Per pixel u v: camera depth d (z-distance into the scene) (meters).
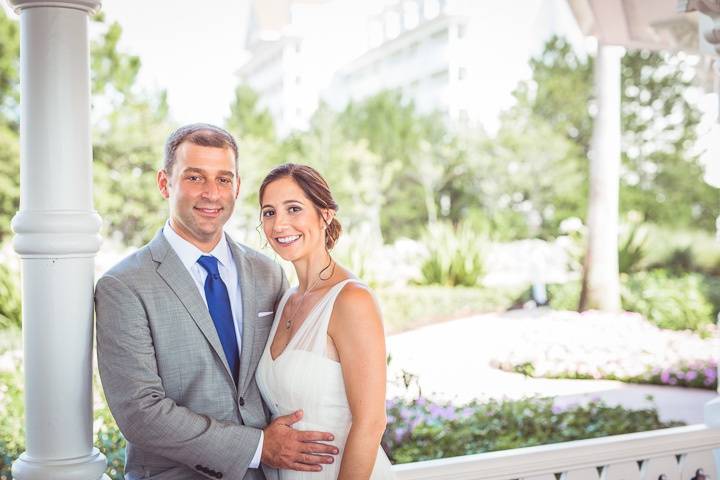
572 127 13.94
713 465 3.31
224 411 2.58
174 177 2.66
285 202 2.65
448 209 13.95
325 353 2.54
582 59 13.83
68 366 2.34
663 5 5.34
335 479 2.55
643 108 13.48
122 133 11.26
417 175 13.88
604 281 10.97
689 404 7.06
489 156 13.81
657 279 11.61
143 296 2.51
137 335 2.46
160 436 2.42
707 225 13.16
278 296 2.86
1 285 8.37
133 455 2.65
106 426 5.09
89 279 2.39
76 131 2.32
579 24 6.11
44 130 2.28
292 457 2.50
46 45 2.28
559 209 13.63
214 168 2.63
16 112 10.55
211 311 2.67
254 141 12.77
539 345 8.60
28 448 2.38
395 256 12.48
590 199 11.13
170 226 2.71
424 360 8.34
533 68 13.95
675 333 9.41
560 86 13.80
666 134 13.45
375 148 13.98
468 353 8.70
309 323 2.57
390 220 13.87
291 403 2.56
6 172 10.44
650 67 13.36
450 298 11.02
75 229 2.30
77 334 2.35
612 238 11.03
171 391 2.54
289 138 13.67
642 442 3.16
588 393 7.31
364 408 2.48
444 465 2.82
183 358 2.54
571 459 3.02
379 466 2.64
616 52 10.98
